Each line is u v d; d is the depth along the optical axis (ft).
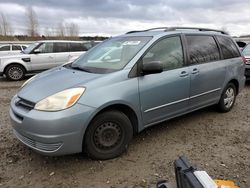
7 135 14.23
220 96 16.88
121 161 11.35
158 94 12.51
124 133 11.60
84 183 9.87
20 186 9.73
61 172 10.61
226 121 16.35
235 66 17.51
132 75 11.69
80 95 10.23
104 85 10.87
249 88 27.20
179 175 5.59
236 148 12.64
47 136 9.77
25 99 10.77
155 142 13.24
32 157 11.78
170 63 13.30
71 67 13.69
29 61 34.76
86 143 10.71
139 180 10.02
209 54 15.70
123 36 14.89
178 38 14.14
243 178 10.08
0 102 21.89
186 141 13.39
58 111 9.82
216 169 10.70
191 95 14.34
